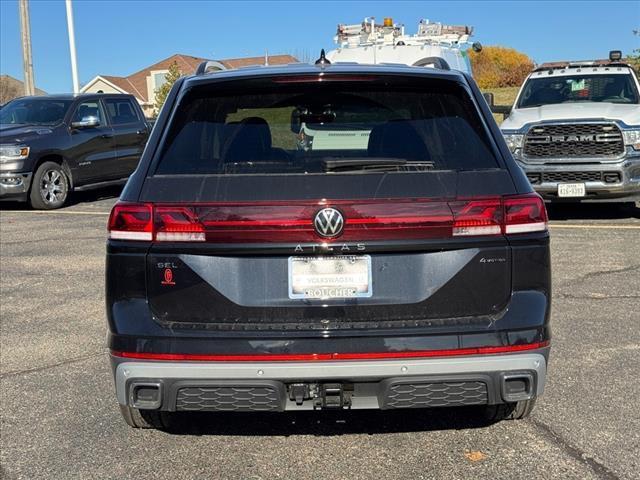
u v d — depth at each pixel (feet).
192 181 10.56
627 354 16.28
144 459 11.83
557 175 31.89
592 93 35.53
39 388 14.94
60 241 31.45
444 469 11.30
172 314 10.37
